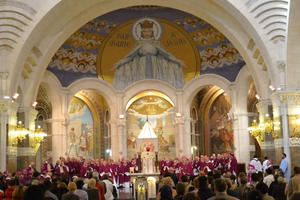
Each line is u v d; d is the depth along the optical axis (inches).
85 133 1144.8
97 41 1055.6
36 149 850.1
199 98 1195.3
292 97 718.5
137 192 650.2
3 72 704.4
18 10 696.4
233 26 812.6
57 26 805.9
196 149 1177.4
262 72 813.2
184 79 1101.7
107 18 1019.9
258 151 1130.7
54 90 1013.8
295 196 215.6
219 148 1154.0
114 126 1093.1
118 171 971.3
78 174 933.2
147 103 1179.9
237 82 1029.8
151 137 831.1
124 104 1098.1
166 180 378.6
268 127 780.6
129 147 1152.2
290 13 642.2
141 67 1107.9
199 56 1074.7
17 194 315.6
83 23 850.8
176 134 1097.4
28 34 716.0
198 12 836.0
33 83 817.5
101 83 1082.7
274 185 410.9
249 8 732.0
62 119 1018.7
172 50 1090.7
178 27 1055.6
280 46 725.9
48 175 629.9
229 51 1032.8
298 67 713.6
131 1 839.7
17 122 803.4
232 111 1031.6
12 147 732.7
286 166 661.3
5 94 708.7
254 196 258.7
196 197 261.6
